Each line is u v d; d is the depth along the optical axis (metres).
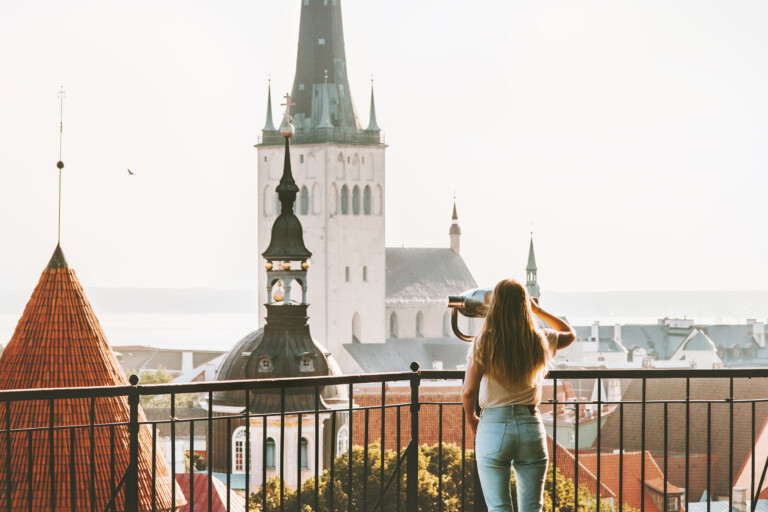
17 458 31.89
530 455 9.85
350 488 10.76
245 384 10.33
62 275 38.00
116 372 38.03
